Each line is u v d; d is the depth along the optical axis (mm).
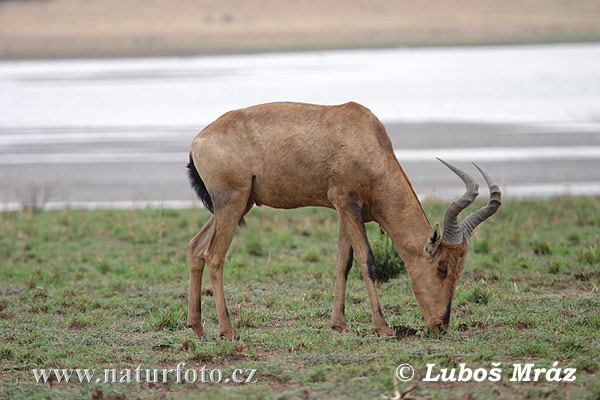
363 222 26188
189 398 20109
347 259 27234
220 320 26500
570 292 32719
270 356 24375
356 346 24641
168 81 199375
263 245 44469
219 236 26500
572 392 19844
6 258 43281
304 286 35219
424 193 61625
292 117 26312
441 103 134250
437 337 25250
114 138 96875
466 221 25359
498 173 69500
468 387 20625
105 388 21328
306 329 27219
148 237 46719
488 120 106875
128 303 32969
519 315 28297
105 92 168500
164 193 64125
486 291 31562
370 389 20312
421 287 25281
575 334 25344
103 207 58750
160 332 28438
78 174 73375
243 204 26531
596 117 106125
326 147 25703
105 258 42469
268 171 26219
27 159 82312
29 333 28250
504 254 39844
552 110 117812
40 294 34812
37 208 58781
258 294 33812
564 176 67125
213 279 26641
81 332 28516
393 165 26094
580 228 46531
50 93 168250
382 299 32000
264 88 170375
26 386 21875
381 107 129875
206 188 27062
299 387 20828
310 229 47875
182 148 86875
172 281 37156
